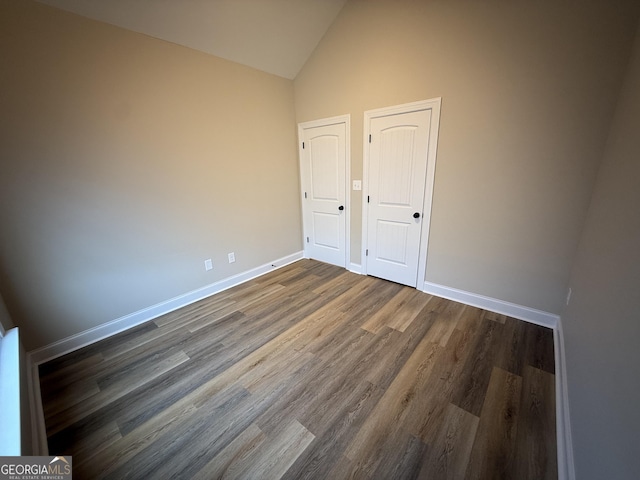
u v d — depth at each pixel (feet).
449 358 6.31
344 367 6.16
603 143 5.82
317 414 5.03
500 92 6.81
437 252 9.00
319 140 11.26
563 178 6.43
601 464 2.86
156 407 5.31
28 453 3.52
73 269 7.02
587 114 5.89
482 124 7.24
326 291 9.97
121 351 7.04
